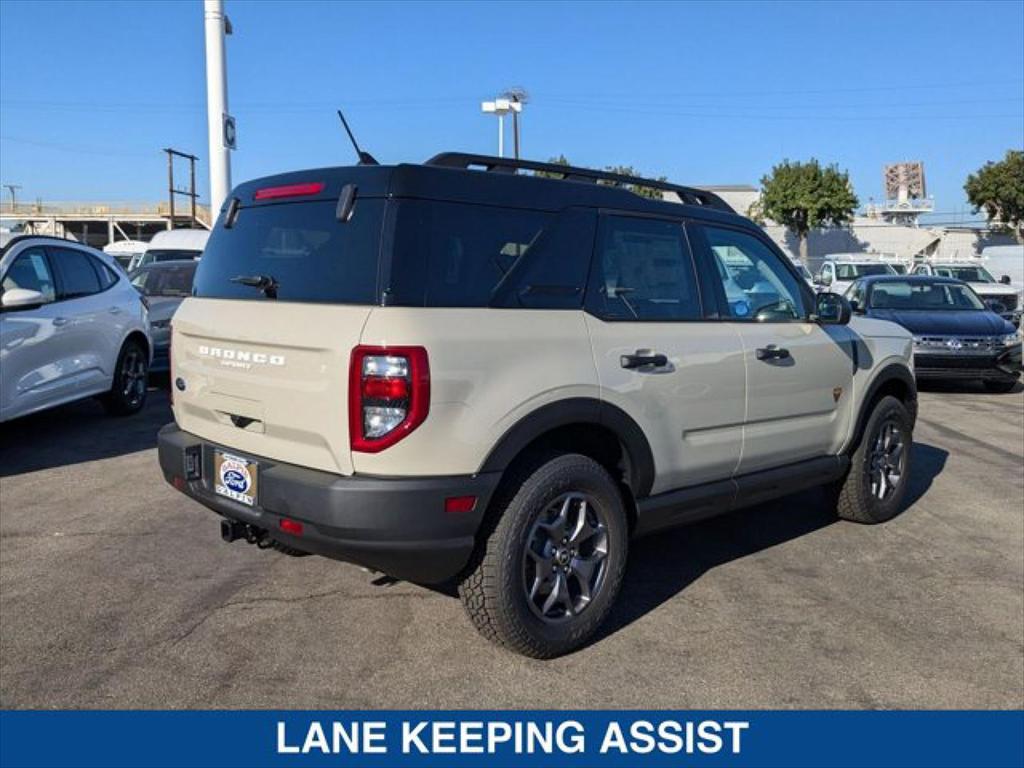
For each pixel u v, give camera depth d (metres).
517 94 27.08
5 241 7.44
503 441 3.49
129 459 7.24
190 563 4.84
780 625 4.21
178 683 3.56
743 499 4.70
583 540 3.86
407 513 3.30
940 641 4.07
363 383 3.29
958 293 13.06
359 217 3.55
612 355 3.89
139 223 76.94
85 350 8.11
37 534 5.32
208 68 14.14
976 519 5.96
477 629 3.75
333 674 3.65
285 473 3.54
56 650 3.81
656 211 4.32
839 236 56.09
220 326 3.91
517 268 3.68
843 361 5.27
